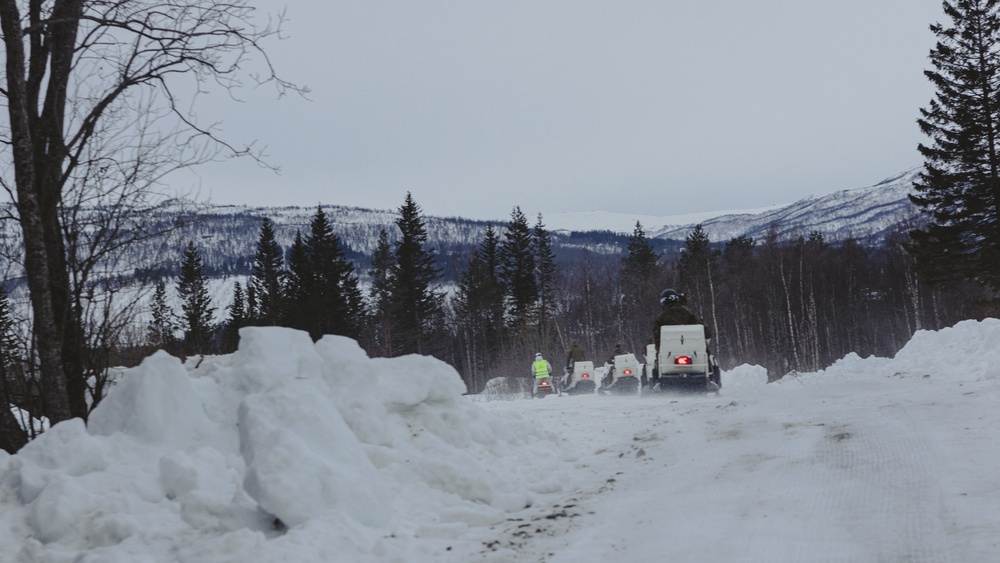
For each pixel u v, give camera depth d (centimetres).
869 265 8475
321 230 6825
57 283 794
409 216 7812
